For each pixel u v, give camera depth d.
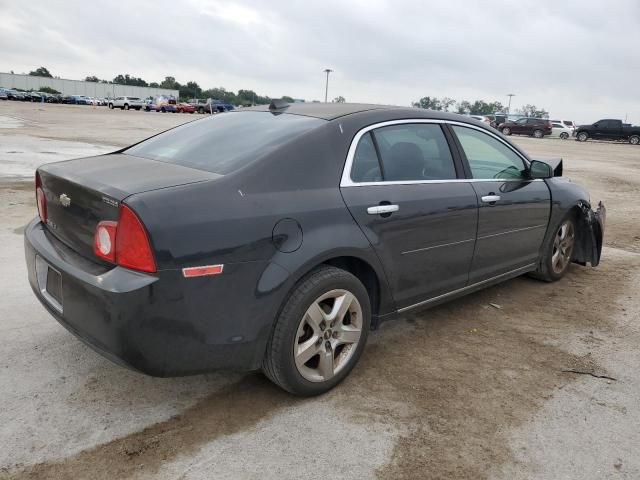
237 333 2.62
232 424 2.74
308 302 2.82
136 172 2.81
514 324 4.18
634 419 2.94
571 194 5.00
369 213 3.08
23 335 3.58
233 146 3.06
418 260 3.46
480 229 3.91
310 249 2.78
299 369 2.88
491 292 4.89
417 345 3.74
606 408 3.03
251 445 2.58
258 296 2.63
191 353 2.52
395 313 3.48
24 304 4.08
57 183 2.88
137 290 2.31
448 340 3.84
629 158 23.11
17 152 13.62
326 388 3.05
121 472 2.36
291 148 2.90
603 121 39.16
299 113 3.38
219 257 2.49
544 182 4.77
